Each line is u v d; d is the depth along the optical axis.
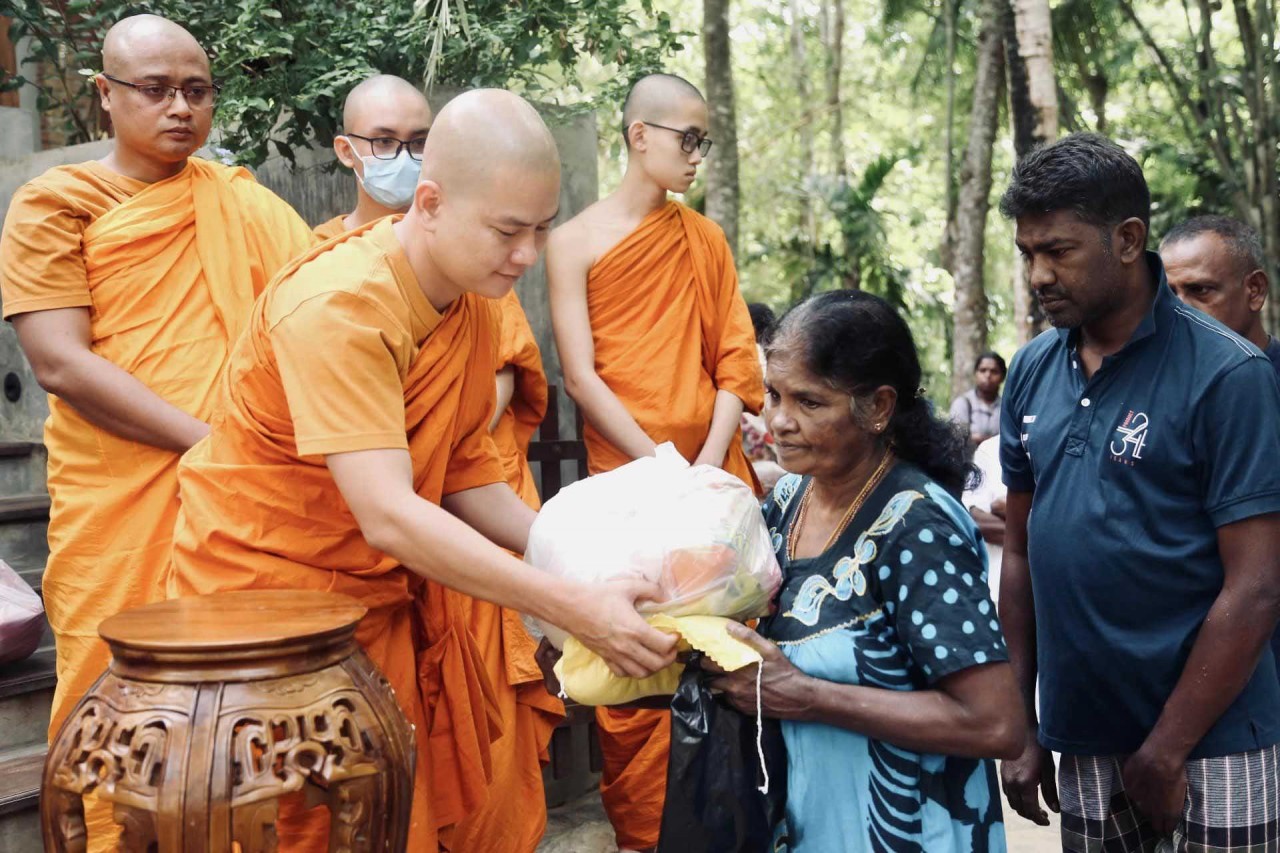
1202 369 2.11
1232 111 12.57
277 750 1.78
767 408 1.98
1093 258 2.10
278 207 3.21
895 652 1.89
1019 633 2.52
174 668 1.80
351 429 2.07
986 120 11.70
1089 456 2.21
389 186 3.44
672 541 1.96
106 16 4.66
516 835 3.35
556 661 2.27
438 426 2.29
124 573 2.88
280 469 2.21
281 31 4.45
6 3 5.21
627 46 4.76
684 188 3.74
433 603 2.56
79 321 2.92
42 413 4.77
